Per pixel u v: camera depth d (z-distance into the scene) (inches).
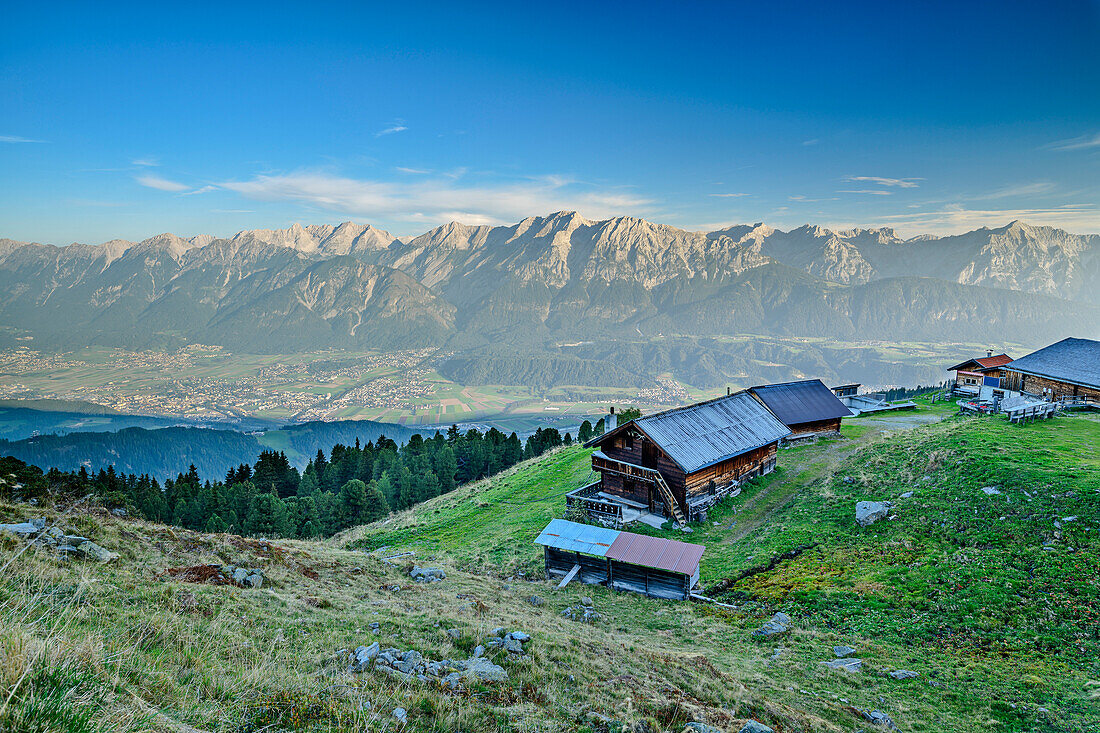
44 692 298.8
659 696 621.3
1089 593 903.1
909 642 898.7
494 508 2066.9
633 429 1699.1
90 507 958.4
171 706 376.8
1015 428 1755.7
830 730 632.4
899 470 1596.9
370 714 432.5
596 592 1218.6
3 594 503.2
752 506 1668.3
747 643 951.0
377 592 937.5
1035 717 682.2
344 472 4256.9
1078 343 2479.1
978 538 1141.1
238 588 745.6
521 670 624.1
